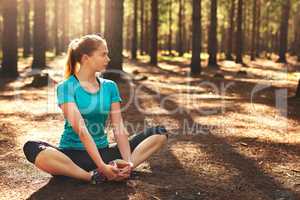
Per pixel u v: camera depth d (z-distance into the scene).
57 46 38.22
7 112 9.45
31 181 4.71
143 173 4.99
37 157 4.42
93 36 4.61
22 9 40.56
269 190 4.58
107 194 4.27
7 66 17.72
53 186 4.51
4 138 6.91
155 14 28.23
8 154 5.91
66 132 4.63
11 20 17.67
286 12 34.94
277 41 62.06
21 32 56.88
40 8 20.73
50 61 27.30
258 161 5.67
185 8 48.12
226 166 5.40
